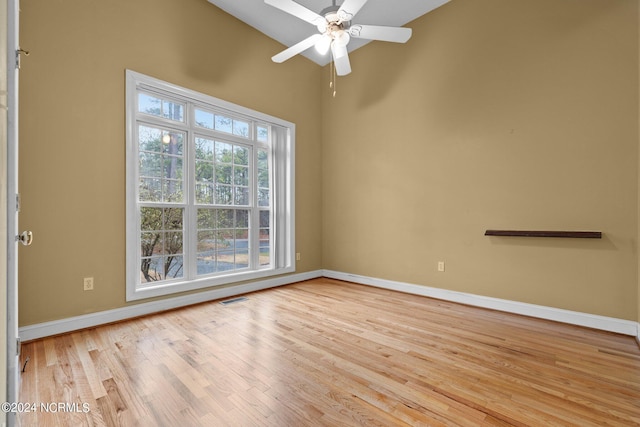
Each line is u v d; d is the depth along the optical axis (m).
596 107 2.43
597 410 1.43
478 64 3.06
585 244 2.49
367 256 4.03
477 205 3.07
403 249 3.66
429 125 3.43
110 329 2.43
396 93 3.72
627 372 1.77
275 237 4.05
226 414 1.40
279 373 1.76
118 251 2.63
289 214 4.12
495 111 2.95
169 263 3.07
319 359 1.93
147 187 2.93
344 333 2.36
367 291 3.70
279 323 2.58
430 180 3.42
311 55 4.30
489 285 2.99
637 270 2.27
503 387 1.62
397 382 1.67
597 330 2.41
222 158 3.55
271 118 3.87
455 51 3.22
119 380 1.68
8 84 1.20
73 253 2.40
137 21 2.75
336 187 4.40
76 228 2.41
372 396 1.54
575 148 2.52
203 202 3.37
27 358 1.92
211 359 1.93
